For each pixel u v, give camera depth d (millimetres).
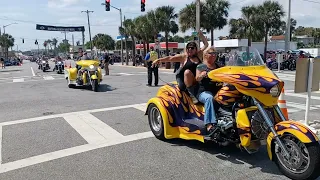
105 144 5973
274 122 4602
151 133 6668
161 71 26719
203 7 34469
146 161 5082
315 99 10773
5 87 16125
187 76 5562
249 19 36281
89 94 12656
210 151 5492
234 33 38312
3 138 6473
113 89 14180
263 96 4449
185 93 5836
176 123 5891
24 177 4562
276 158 4445
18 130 7094
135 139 6266
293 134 4078
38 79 20891
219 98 4941
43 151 5645
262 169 4668
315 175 4023
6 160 5234
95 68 14125
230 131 4832
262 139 4617
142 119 7945
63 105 10133
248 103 4715
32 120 8039
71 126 7355
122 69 32312
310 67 6676
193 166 4840
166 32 39156
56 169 4828
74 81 14914
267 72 4773
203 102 5254
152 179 4402
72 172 4699
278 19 35031
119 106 9734
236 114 4672
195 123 5457
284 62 28031
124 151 5578
